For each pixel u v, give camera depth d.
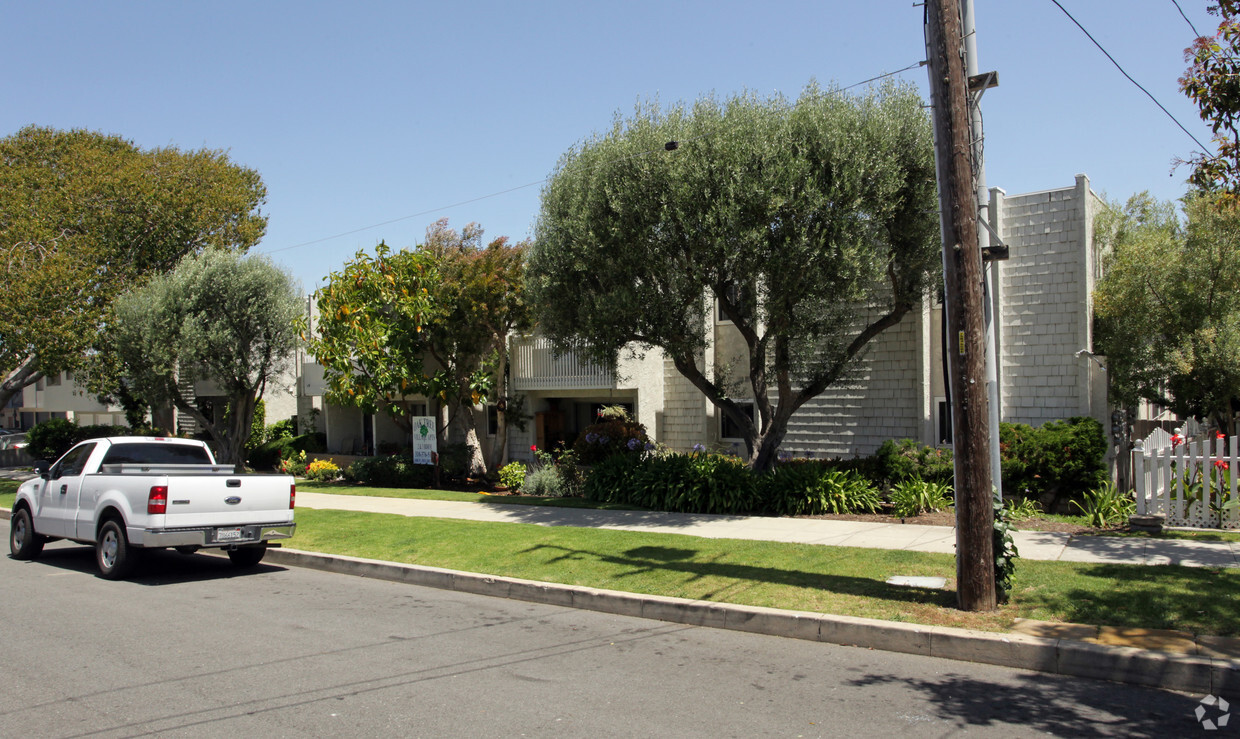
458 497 17.55
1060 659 6.27
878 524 12.15
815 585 8.48
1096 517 11.40
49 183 28.38
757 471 14.51
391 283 21.11
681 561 9.89
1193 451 10.86
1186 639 6.30
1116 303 14.44
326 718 5.47
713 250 12.82
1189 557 8.98
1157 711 5.43
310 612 8.80
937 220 12.98
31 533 12.56
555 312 14.66
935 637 6.80
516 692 6.00
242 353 24.08
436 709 5.64
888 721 5.32
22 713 5.60
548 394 23.27
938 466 13.98
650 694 5.93
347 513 15.21
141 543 10.33
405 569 10.66
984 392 7.34
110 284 25.94
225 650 7.21
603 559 10.27
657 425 20.59
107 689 6.11
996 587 7.51
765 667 6.59
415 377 21.55
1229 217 13.95
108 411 46.62
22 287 22.12
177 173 29.92
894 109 13.09
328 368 22.44
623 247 13.28
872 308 15.68
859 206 12.42
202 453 12.96
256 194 34.69
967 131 7.37
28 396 50.25
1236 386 14.20
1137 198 16.12
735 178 12.41
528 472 20.66
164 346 23.36
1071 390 14.35
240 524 11.02
